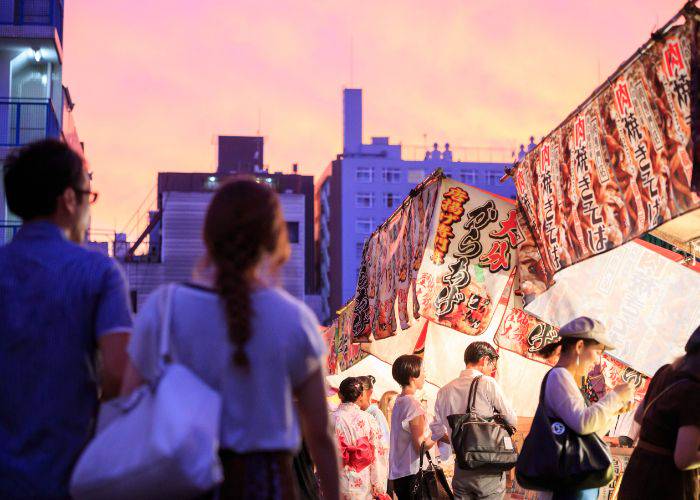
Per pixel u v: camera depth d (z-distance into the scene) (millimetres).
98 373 2615
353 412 7426
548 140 6406
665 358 6645
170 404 2088
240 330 2250
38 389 2471
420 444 7375
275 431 2305
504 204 7527
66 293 2525
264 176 65625
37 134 20094
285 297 2379
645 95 4812
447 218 7539
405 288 8250
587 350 5105
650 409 4258
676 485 4125
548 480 4820
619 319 6770
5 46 20406
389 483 9133
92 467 2062
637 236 5012
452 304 7523
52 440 2457
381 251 9609
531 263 7043
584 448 4789
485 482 6586
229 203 2371
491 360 7062
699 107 4176
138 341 2314
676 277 6742
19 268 2547
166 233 52938
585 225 5789
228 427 2268
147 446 2045
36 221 2635
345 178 96812
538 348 7570
